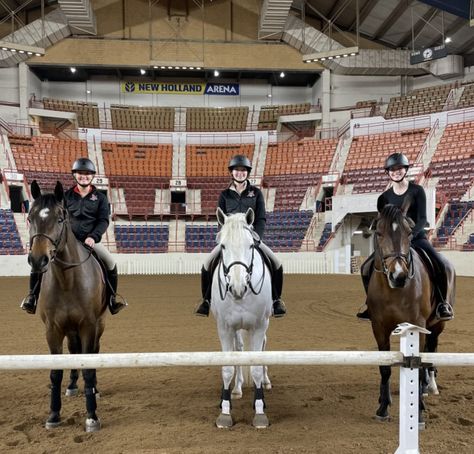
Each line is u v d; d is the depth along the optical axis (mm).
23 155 31391
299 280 21625
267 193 32438
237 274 4230
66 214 4590
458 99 31734
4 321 11000
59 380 4652
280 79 37656
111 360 3158
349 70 34781
